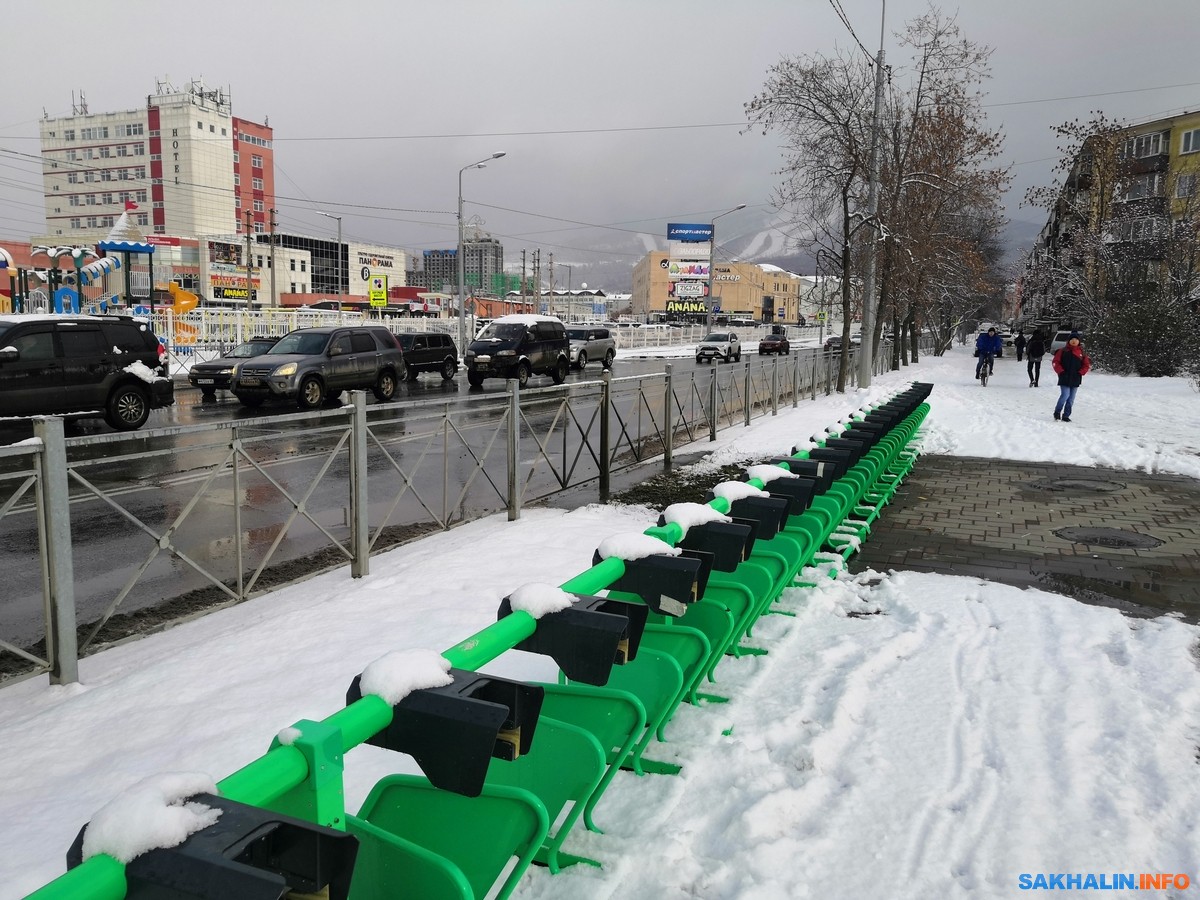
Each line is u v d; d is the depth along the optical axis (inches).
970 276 1407.5
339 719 70.1
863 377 903.7
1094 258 1387.8
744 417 614.5
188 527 302.0
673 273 4274.1
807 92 852.6
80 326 547.8
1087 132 1417.3
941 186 1084.5
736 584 155.3
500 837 83.4
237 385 697.0
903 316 1551.4
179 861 50.8
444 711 73.6
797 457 237.9
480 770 72.1
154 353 595.5
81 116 4830.2
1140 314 1119.0
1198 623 198.1
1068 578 234.4
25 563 258.8
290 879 55.6
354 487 226.5
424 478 405.7
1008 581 230.2
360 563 228.8
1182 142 1804.9
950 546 269.0
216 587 232.1
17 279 1521.9
